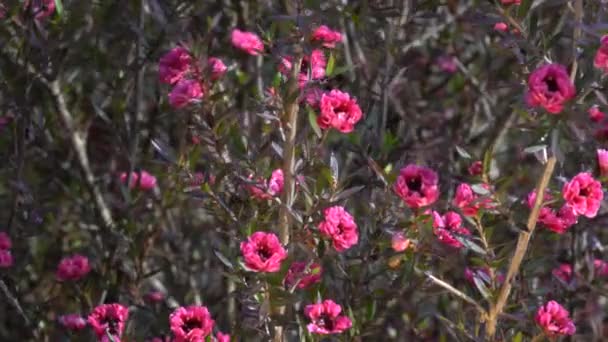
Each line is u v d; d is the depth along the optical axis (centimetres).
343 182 376
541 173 363
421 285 405
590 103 345
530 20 353
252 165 387
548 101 323
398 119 500
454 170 523
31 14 463
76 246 529
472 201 361
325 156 461
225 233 405
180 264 537
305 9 365
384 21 454
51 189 539
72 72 503
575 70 346
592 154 401
